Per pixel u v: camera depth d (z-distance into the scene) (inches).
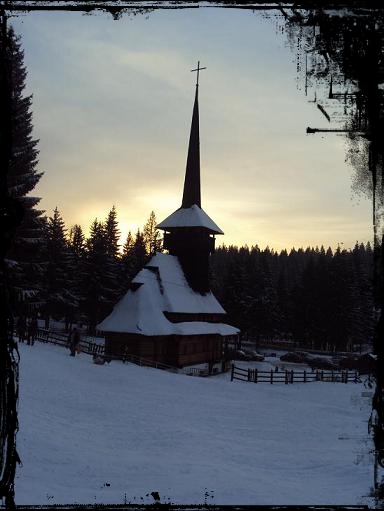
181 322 1706.4
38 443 434.9
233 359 2186.3
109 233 3011.8
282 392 1015.0
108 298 2529.5
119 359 1311.5
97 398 733.9
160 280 1726.1
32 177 1336.1
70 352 1214.3
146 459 419.5
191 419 660.7
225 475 364.5
